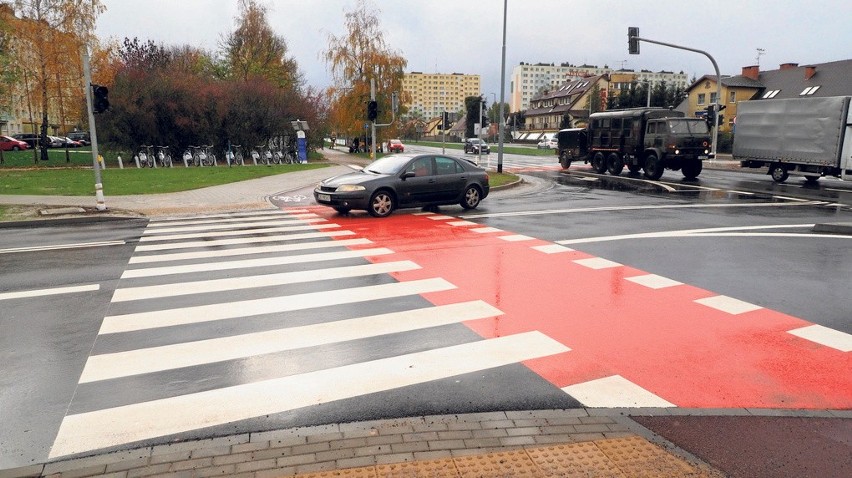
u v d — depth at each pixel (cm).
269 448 341
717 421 377
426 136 14112
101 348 505
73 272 784
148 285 712
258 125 3741
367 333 542
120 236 1077
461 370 459
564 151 3069
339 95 4488
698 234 1084
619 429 364
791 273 782
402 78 4541
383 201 1306
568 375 450
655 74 13162
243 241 1012
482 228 1153
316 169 2914
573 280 741
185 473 315
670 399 409
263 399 409
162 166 3238
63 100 3381
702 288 705
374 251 920
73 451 342
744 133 2394
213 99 3541
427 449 339
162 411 391
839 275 773
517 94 16775
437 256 883
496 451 336
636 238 1041
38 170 2814
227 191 1880
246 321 576
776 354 495
